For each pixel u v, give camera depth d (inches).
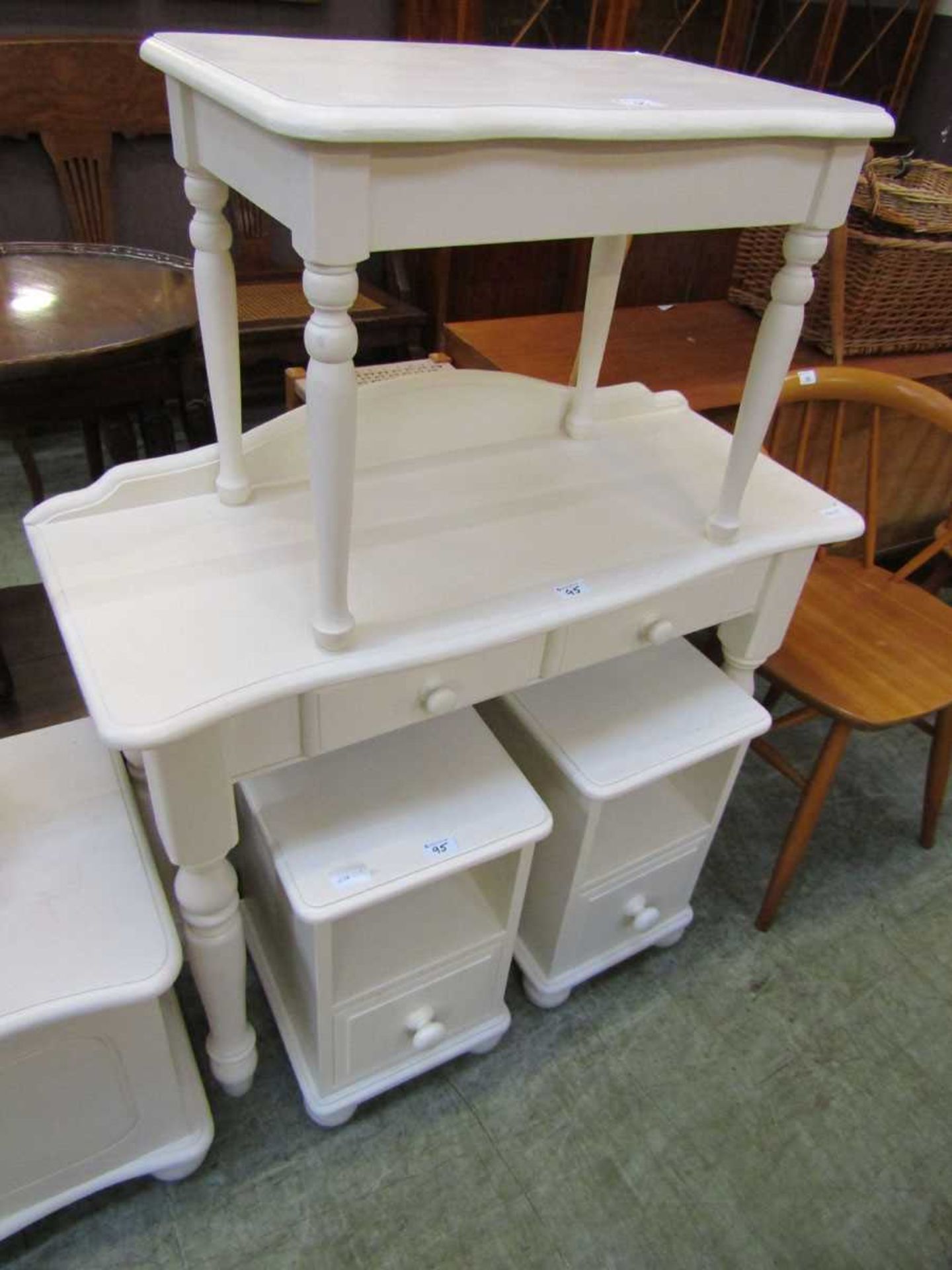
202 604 32.4
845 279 66.4
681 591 39.3
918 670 51.5
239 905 44.6
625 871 45.6
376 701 32.9
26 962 32.3
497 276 94.0
